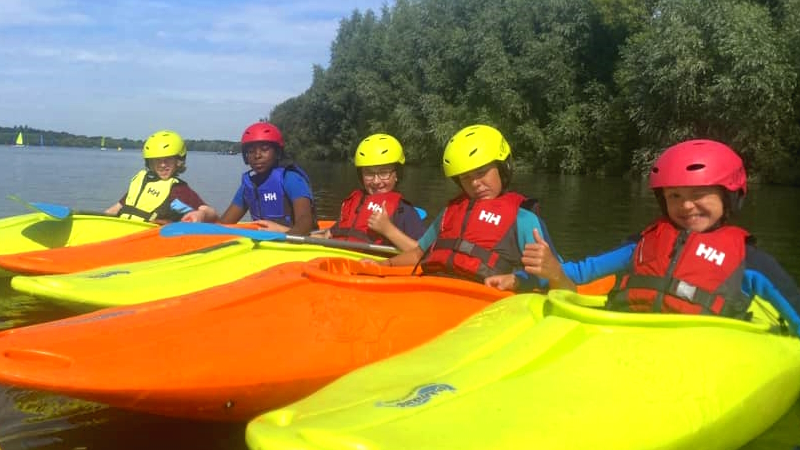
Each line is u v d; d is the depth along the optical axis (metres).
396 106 31.27
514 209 4.19
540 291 4.00
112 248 5.83
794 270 6.57
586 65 25.33
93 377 2.90
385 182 5.62
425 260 4.46
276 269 3.96
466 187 4.34
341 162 37.09
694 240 3.34
